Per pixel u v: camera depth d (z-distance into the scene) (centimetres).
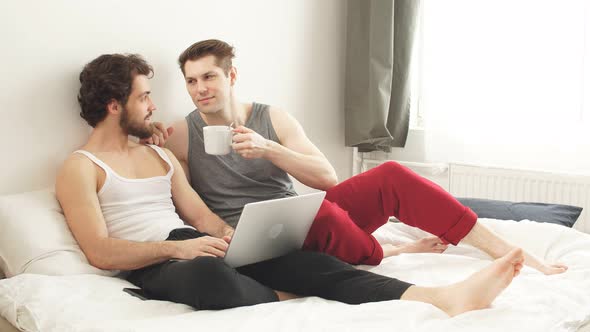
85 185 228
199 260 199
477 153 341
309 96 344
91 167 232
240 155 265
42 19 241
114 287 210
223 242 220
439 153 349
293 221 218
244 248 211
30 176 243
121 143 246
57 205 235
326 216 234
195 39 290
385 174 246
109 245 221
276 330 172
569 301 197
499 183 330
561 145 322
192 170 270
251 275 226
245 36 310
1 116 235
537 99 325
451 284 206
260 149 246
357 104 354
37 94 243
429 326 174
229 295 196
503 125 334
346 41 359
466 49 337
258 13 314
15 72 237
